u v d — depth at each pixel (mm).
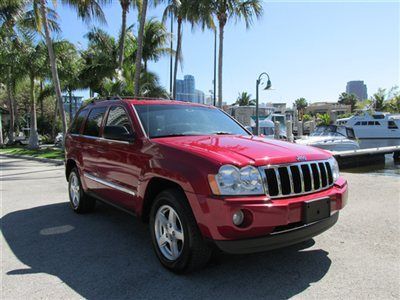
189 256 3746
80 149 6336
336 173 4324
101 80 24594
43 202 7816
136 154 4535
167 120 5031
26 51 25859
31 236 5418
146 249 4789
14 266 4297
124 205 4918
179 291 3590
